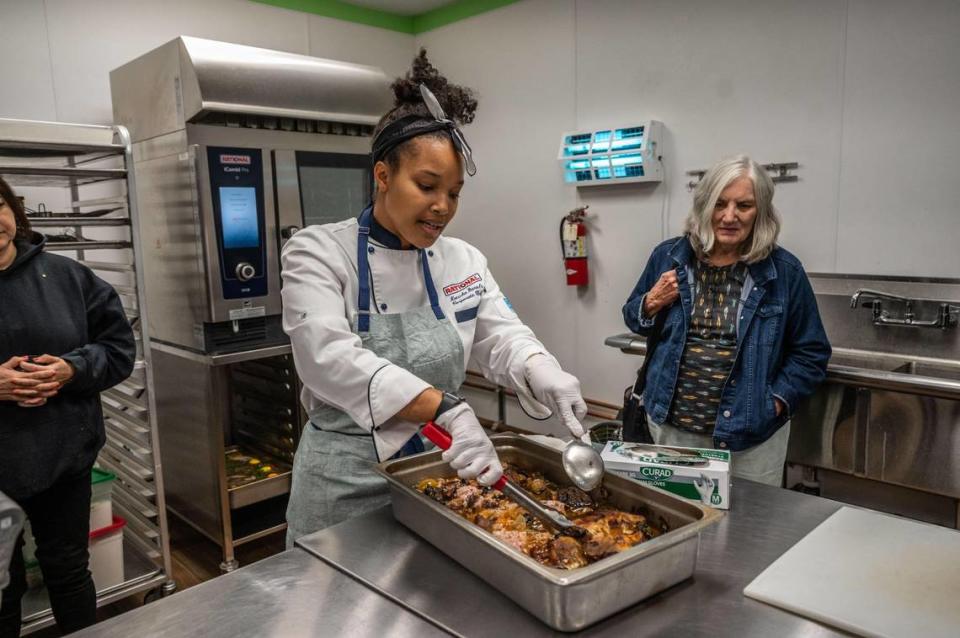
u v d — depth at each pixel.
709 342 2.04
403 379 1.12
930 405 2.07
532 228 3.94
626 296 3.52
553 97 3.72
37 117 2.96
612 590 0.89
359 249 1.33
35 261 1.90
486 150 4.13
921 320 2.48
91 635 0.89
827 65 2.69
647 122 3.16
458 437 1.06
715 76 3.04
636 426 2.21
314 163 2.87
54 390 1.80
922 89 2.46
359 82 2.96
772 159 2.90
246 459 3.23
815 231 2.81
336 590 1.00
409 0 4.05
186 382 2.84
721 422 1.99
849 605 0.92
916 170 2.51
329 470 1.38
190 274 2.70
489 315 1.52
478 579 1.01
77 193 2.74
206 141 2.57
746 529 1.18
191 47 2.48
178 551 2.97
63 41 3.00
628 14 3.32
